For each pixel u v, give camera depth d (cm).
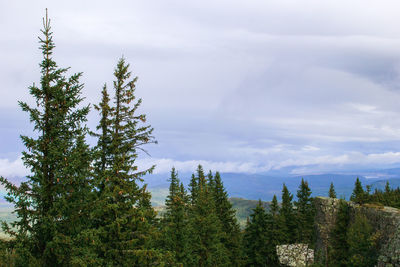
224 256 4109
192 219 3762
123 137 2011
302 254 4262
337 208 3462
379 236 2636
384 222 2670
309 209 6500
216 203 5272
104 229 1894
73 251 1520
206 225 3800
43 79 1573
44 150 1567
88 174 1638
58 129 1581
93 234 1620
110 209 1902
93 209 1661
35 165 1531
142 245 2034
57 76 1630
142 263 1981
